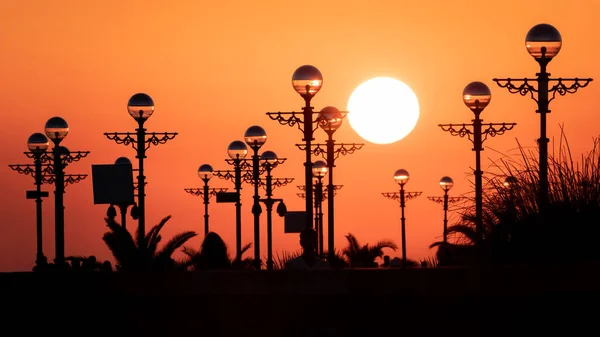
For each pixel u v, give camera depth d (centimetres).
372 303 3002
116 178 8031
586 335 2933
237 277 3081
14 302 3181
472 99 9162
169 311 3109
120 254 9806
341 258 11894
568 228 4322
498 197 4722
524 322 2953
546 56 7006
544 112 7019
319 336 3017
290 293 3044
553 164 4622
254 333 3056
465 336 2964
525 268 2977
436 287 2984
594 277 2959
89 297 3150
